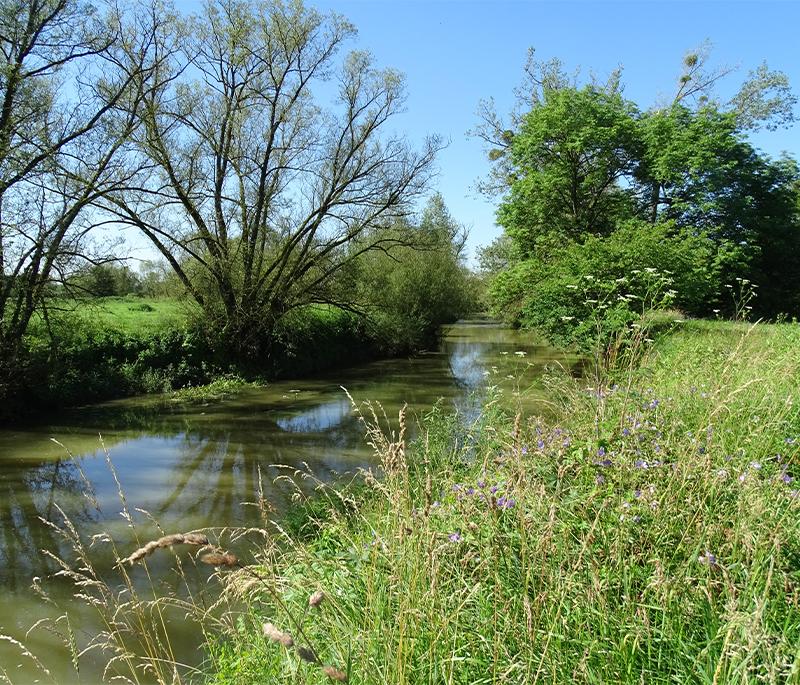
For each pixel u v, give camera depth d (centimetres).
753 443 417
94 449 1212
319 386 2006
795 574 259
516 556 293
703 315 2522
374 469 1012
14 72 1412
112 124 1636
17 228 1448
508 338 4059
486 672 245
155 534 781
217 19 1964
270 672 314
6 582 658
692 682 227
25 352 1541
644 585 277
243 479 1009
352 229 2330
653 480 360
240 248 2155
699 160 2512
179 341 2031
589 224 2716
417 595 266
